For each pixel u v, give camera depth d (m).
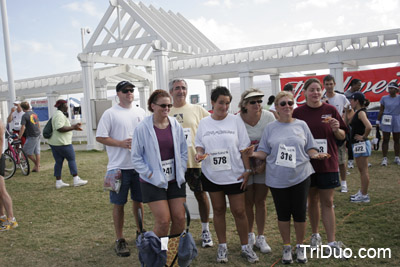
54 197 6.97
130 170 4.08
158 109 3.44
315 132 3.67
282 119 3.56
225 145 3.59
